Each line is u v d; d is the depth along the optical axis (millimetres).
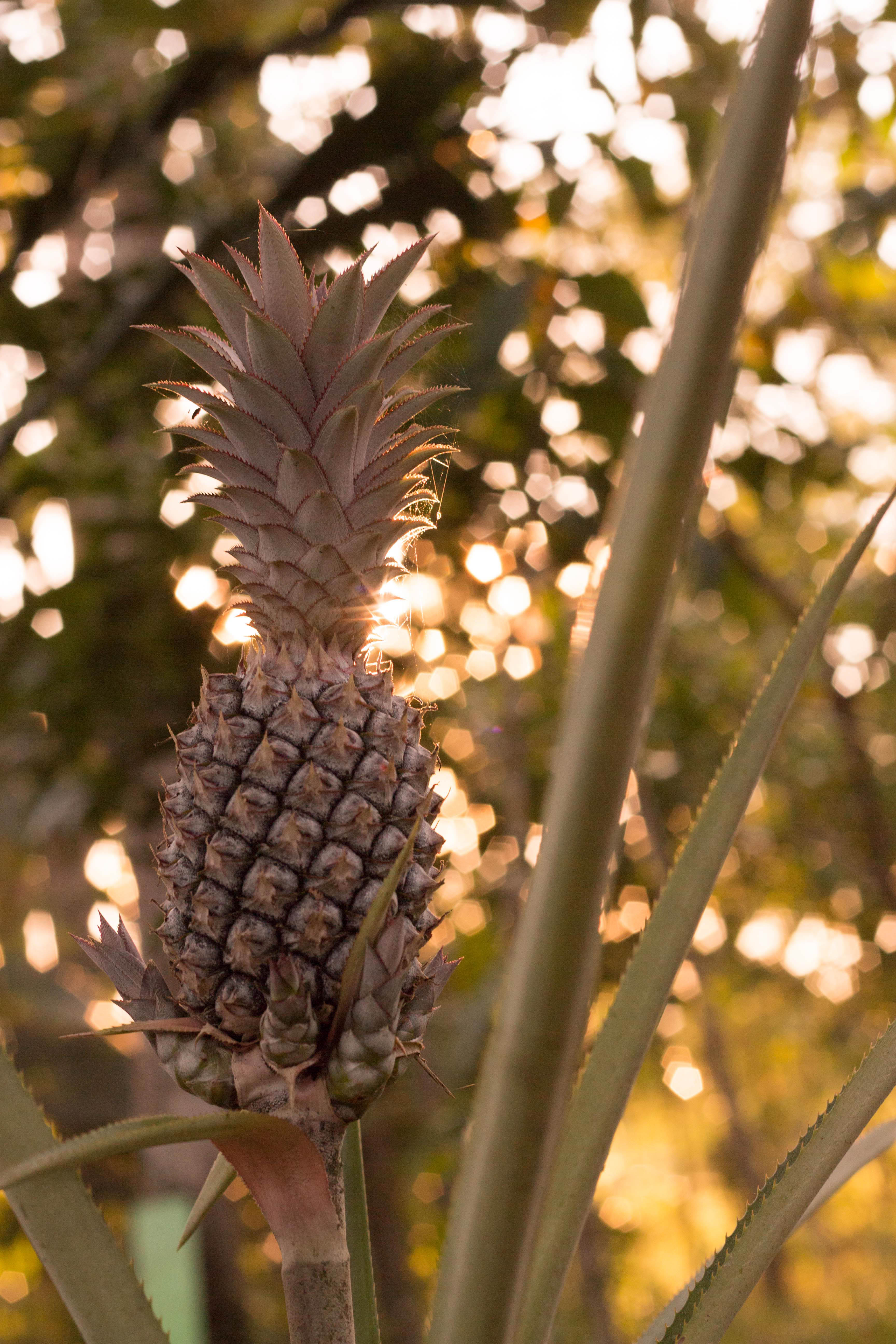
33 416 2824
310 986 1108
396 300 2119
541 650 3562
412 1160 3902
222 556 2889
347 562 1163
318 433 1183
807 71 959
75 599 3113
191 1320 2217
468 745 3693
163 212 3031
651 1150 10617
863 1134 1220
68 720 3100
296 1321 1106
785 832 5117
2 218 3107
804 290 4039
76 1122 4617
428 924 1145
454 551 2938
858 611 4863
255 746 1133
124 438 3264
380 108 2449
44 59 2916
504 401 2705
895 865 4730
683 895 1153
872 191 3727
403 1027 1134
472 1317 969
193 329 1207
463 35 2672
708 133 2834
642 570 959
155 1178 3143
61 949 4969
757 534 5121
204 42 2645
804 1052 8523
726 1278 1114
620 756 960
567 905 963
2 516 3168
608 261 3061
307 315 1194
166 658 3119
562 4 2678
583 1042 971
